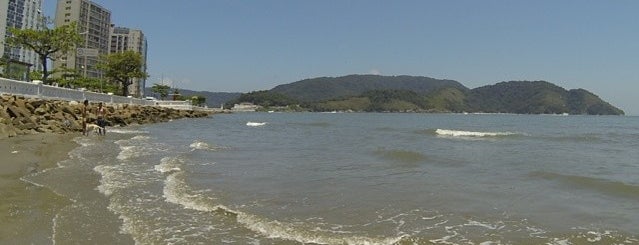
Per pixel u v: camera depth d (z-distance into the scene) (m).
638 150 25.34
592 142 32.62
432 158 19.11
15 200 9.41
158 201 9.73
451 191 11.53
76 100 41.16
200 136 32.25
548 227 8.34
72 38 50.09
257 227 7.95
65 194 10.12
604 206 10.09
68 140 22.77
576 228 8.29
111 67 76.44
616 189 12.09
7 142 19.84
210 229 7.79
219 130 42.75
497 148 25.73
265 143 27.09
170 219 8.34
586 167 16.88
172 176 12.85
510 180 13.40
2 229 7.43
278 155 19.67
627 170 16.11
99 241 6.99
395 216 8.95
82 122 29.92
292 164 16.50
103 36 102.31
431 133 42.75
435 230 8.02
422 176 14.00
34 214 8.38
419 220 8.67
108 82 83.88
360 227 8.12
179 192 10.70
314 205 9.77
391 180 13.17
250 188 11.53
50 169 13.43
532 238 7.65
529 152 23.20
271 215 8.84
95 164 14.79
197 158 17.53
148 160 16.22
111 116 41.22
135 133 32.44
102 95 50.09
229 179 12.77
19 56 75.44
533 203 10.30
